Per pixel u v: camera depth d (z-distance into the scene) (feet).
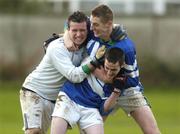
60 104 75.97
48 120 82.33
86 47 76.84
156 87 221.25
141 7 257.34
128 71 75.92
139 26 226.79
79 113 75.92
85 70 75.10
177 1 255.09
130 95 78.54
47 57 79.56
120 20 226.79
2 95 197.26
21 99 82.02
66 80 79.10
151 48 226.58
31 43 228.22
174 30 227.40
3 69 227.40
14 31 228.43
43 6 238.07
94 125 75.31
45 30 227.61
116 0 253.85
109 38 75.15
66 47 76.84
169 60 226.58
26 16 228.43
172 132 132.05
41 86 80.59
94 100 76.13
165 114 165.58
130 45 75.41
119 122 151.74
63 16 226.99
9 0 233.55
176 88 220.43
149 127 79.20
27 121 80.94
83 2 249.34
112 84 75.51
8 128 136.46
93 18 74.02
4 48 228.43
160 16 227.40
